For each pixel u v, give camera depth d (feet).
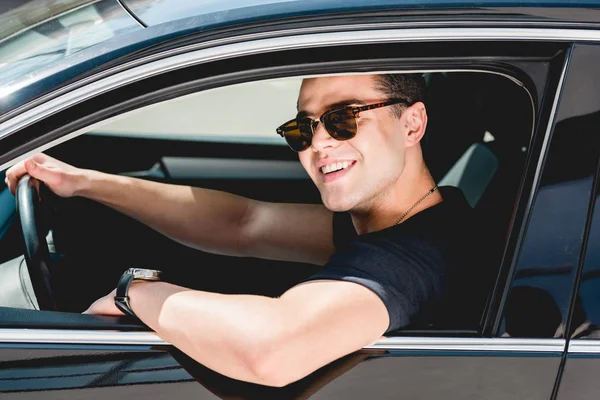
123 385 5.31
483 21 5.31
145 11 5.37
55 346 5.27
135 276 5.85
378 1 5.27
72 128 5.00
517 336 5.47
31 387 5.17
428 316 5.93
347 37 5.19
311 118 6.40
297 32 5.17
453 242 6.34
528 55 5.36
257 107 10.87
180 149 9.71
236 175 9.63
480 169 9.12
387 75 6.32
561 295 5.44
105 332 5.40
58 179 7.99
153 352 5.42
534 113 5.44
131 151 9.57
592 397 5.53
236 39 5.13
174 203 8.50
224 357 5.41
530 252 5.42
